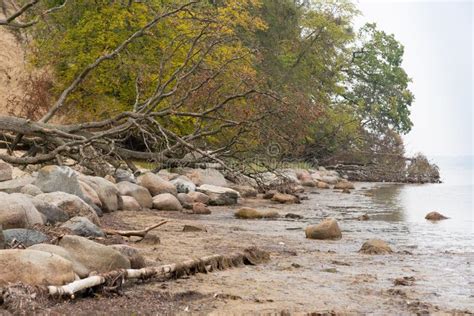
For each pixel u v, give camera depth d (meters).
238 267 10.32
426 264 11.38
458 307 8.16
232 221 17.28
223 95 24.59
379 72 60.78
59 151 18.91
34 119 29.50
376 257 12.02
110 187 17.05
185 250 11.27
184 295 8.13
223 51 28.17
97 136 19.73
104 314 7.01
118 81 28.77
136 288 8.27
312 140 42.47
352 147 48.22
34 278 7.26
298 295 8.50
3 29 38.84
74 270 7.93
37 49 32.75
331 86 52.19
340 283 9.38
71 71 29.38
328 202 25.33
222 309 7.58
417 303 8.23
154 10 29.06
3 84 34.88
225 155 24.75
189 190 22.03
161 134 23.41
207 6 30.39
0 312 6.58
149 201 18.86
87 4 30.03
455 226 17.89
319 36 48.47
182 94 25.77
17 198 10.45
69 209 12.62
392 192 32.88
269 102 25.16
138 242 11.88
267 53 42.34
